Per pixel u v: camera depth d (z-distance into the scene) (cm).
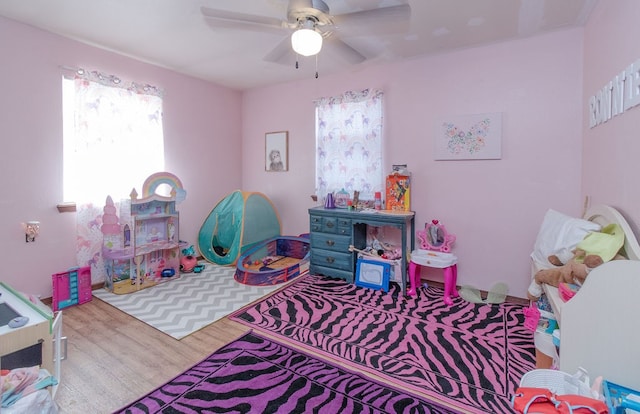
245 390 175
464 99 308
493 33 271
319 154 389
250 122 462
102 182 314
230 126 454
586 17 243
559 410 110
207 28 266
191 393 172
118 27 266
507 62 287
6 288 198
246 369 193
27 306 175
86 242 308
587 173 244
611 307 127
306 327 246
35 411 128
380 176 352
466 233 316
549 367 182
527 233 288
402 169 336
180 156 391
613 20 189
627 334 125
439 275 332
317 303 290
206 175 424
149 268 337
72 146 298
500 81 291
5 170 258
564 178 271
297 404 165
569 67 263
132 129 335
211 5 229
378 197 350
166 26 263
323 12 185
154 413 158
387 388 178
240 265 361
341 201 377
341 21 193
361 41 287
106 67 313
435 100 322
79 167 297
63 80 288
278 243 431
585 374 130
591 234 166
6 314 165
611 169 190
